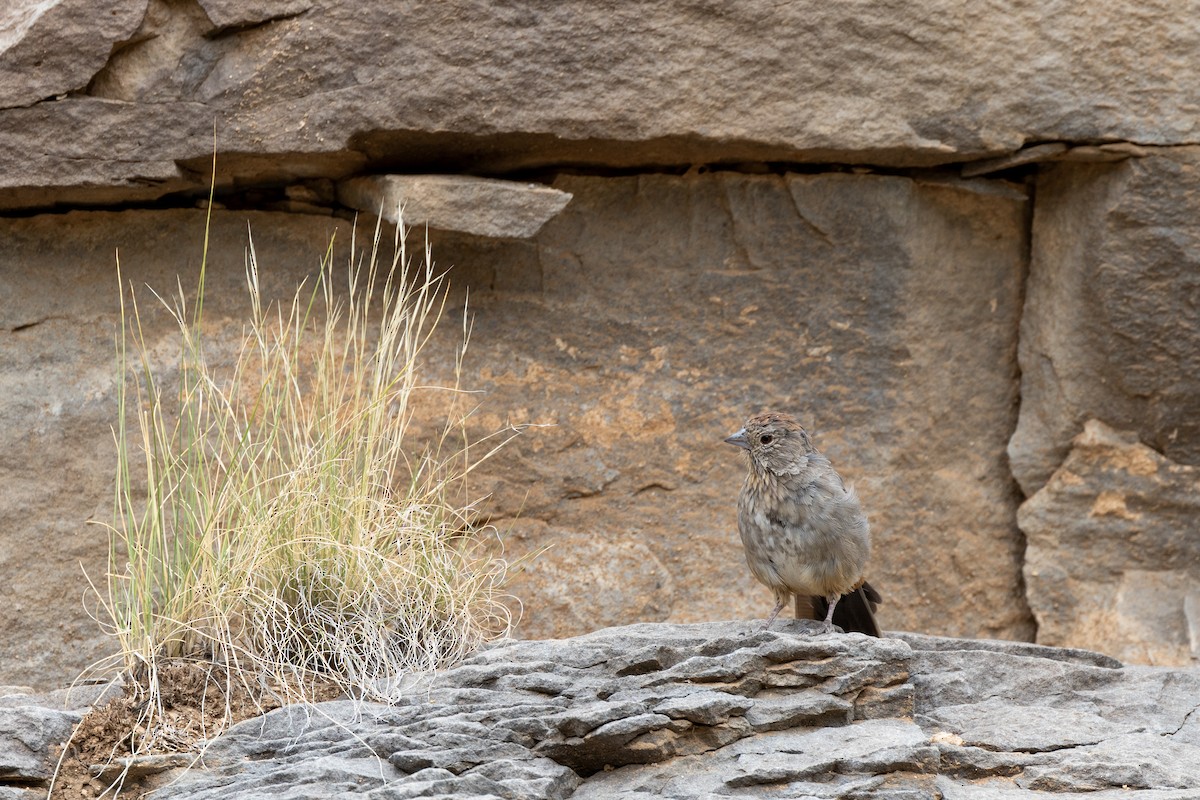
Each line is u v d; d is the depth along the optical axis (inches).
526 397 881.5
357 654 687.7
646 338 892.6
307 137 809.5
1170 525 901.2
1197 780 579.2
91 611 823.7
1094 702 669.3
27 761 606.5
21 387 832.9
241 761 610.5
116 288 851.4
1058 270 901.2
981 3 842.2
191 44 811.4
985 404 925.8
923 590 911.7
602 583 877.2
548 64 817.5
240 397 836.6
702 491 892.6
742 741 598.2
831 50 836.6
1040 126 849.5
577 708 608.4
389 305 874.1
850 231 893.8
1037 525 911.0
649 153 858.1
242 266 863.7
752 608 885.2
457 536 863.1
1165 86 846.5
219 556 688.4
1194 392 884.6
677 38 824.9
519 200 823.1
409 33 808.9
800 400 901.2
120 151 804.0
